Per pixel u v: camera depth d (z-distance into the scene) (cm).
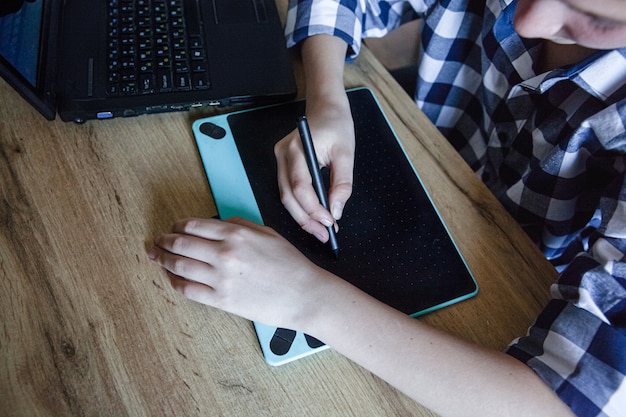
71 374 44
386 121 63
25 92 52
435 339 46
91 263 49
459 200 58
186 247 48
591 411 43
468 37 77
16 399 42
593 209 64
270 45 65
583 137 58
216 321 47
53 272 48
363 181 57
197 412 43
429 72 82
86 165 55
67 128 58
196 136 58
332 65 65
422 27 80
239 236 49
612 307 45
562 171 62
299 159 55
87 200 53
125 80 58
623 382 43
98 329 46
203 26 65
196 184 56
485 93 77
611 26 43
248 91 61
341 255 52
